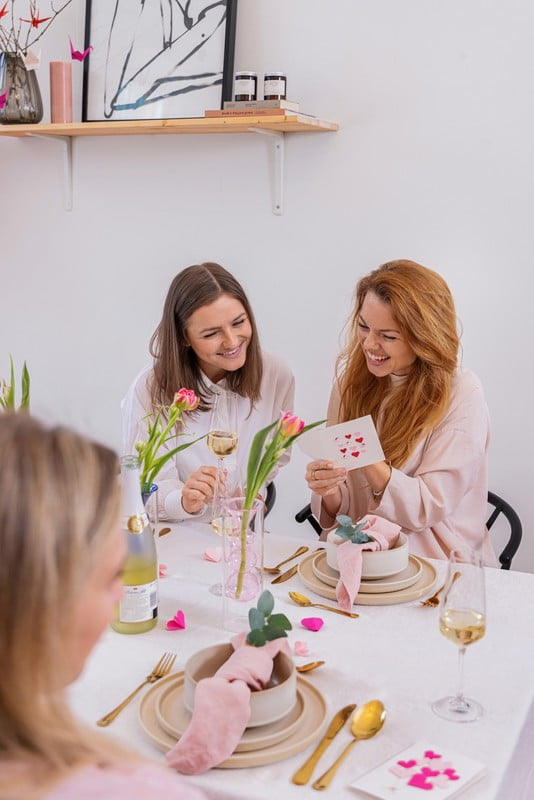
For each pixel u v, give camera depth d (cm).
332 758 108
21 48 311
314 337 283
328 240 276
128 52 289
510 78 244
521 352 254
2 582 59
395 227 265
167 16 281
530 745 124
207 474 186
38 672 61
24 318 334
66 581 61
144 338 313
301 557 177
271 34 273
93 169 310
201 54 277
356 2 259
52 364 332
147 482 163
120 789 61
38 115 298
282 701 111
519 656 135
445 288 201
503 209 251
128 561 139
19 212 328
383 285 198
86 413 329
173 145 294
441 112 254
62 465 63
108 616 69
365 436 175
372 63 260
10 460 61
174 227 300
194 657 118
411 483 195
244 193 286
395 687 125
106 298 317
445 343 198
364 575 158
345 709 118
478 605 116
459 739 112
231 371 222
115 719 116
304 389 288
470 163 253
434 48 252
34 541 59
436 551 202
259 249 287
